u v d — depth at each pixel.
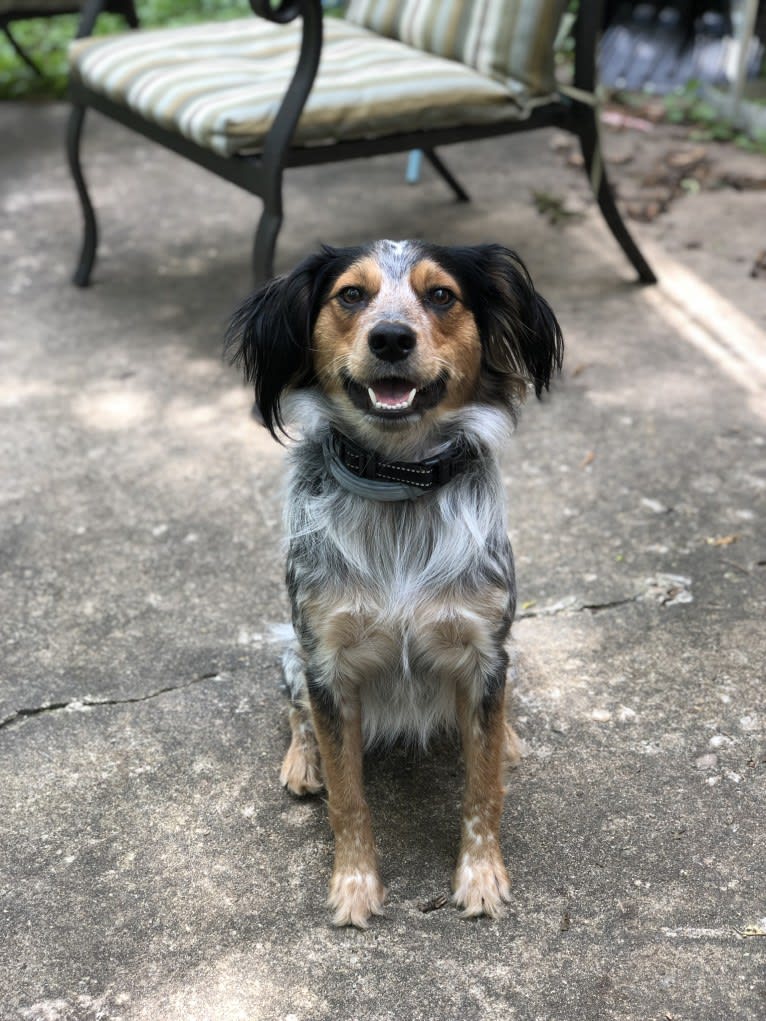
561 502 1.68
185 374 2.03
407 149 1.97
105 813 1.24
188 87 1.94
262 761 1.30
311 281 1.20
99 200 2.83
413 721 1.26
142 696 1.38
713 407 1.88
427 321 1.14
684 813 1.22
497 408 1.22
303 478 1.22
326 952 1.10
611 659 1.41
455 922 1.12
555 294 2.25
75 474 1.77
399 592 1.15
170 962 1.10
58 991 1.07
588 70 2.05
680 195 2.72
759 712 1.33
